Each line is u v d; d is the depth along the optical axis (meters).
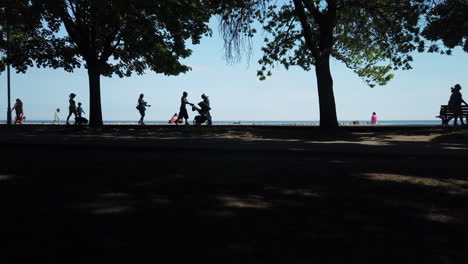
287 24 21.58
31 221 3.39
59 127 22.16
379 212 4.12
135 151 9.56
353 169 6.89
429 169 7.02
